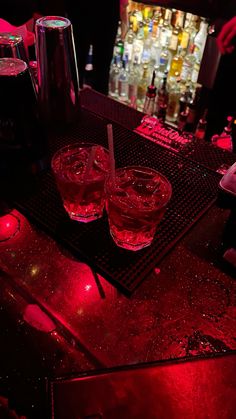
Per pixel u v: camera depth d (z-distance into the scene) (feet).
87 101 2.03
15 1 2.93
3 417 1.01
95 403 0.92
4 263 1.29
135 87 4.20
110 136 1.20
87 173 1.22
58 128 1.79
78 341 1.09
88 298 1.19
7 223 1.41
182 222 1.39
